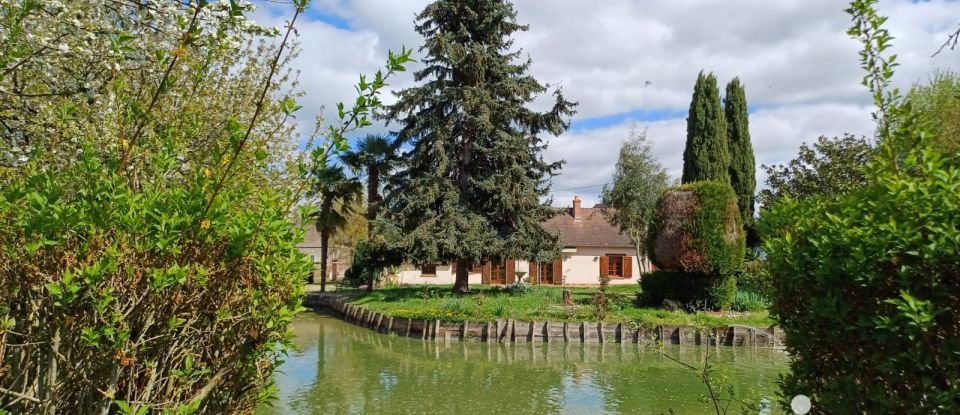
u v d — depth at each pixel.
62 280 2.30
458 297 20.41
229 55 7.71
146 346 2.69
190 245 2.70
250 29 6.09
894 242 2.71
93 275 2.31
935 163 2.91
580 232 36.09
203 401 3.00
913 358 2.60
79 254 2.45
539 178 23.44
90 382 2.57
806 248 3.20
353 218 33.06
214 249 2.80
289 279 3.09
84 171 2.73
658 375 10.84
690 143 25.06
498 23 22.19
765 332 14.23
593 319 15.77
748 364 11.91
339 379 10.64
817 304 3.00
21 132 5.34
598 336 15.15
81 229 2.54
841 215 3.18
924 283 2.64
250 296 2.96
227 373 3.05
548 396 9.28
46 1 4.72
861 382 2.86
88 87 5.12
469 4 22.30
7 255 2.44
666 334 14.80
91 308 2.47
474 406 8.72
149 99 4.89
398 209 22.34
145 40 5.29
